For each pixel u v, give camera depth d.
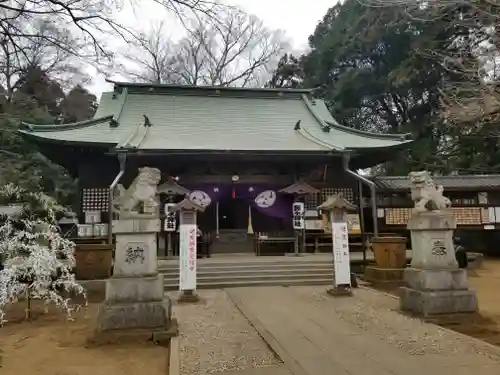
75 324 8.40
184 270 10.70
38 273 8.34
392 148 18.91
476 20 10.32
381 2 11.10
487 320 8.01
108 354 6.33
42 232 9.34
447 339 6.68
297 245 17.75
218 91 24.34
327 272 13.89
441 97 14.94
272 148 17.86
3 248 8.77
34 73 12.07
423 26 22.78
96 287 11.67
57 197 24.94
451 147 26.44
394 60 29.11
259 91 24.89
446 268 8.29
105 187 18.19
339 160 19.22
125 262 7.44
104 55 7.16
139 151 16.28
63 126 18.09
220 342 6.77
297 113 23.80
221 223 20.56
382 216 19.48
